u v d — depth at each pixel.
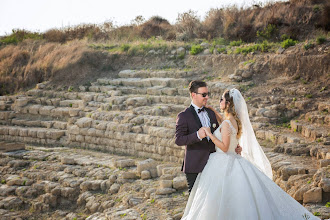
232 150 4.59
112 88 16.61
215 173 4.44
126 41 22.59
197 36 20.53
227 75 15.34
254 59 14.94
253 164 4.96
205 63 16.72
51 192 9.77
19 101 17.22
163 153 11.38
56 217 9.11
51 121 15.74
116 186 9.19
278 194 4.49
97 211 8.63
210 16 21.03
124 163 10.39
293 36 17.16
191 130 4.66
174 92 14.83
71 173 10.75
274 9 19.31
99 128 13.40
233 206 4.23
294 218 4.36
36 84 19.64
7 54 22.20
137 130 12.40
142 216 7.05
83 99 16.31
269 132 10.27
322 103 10.80
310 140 9.11
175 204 7.35
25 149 13.81
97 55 19.98
